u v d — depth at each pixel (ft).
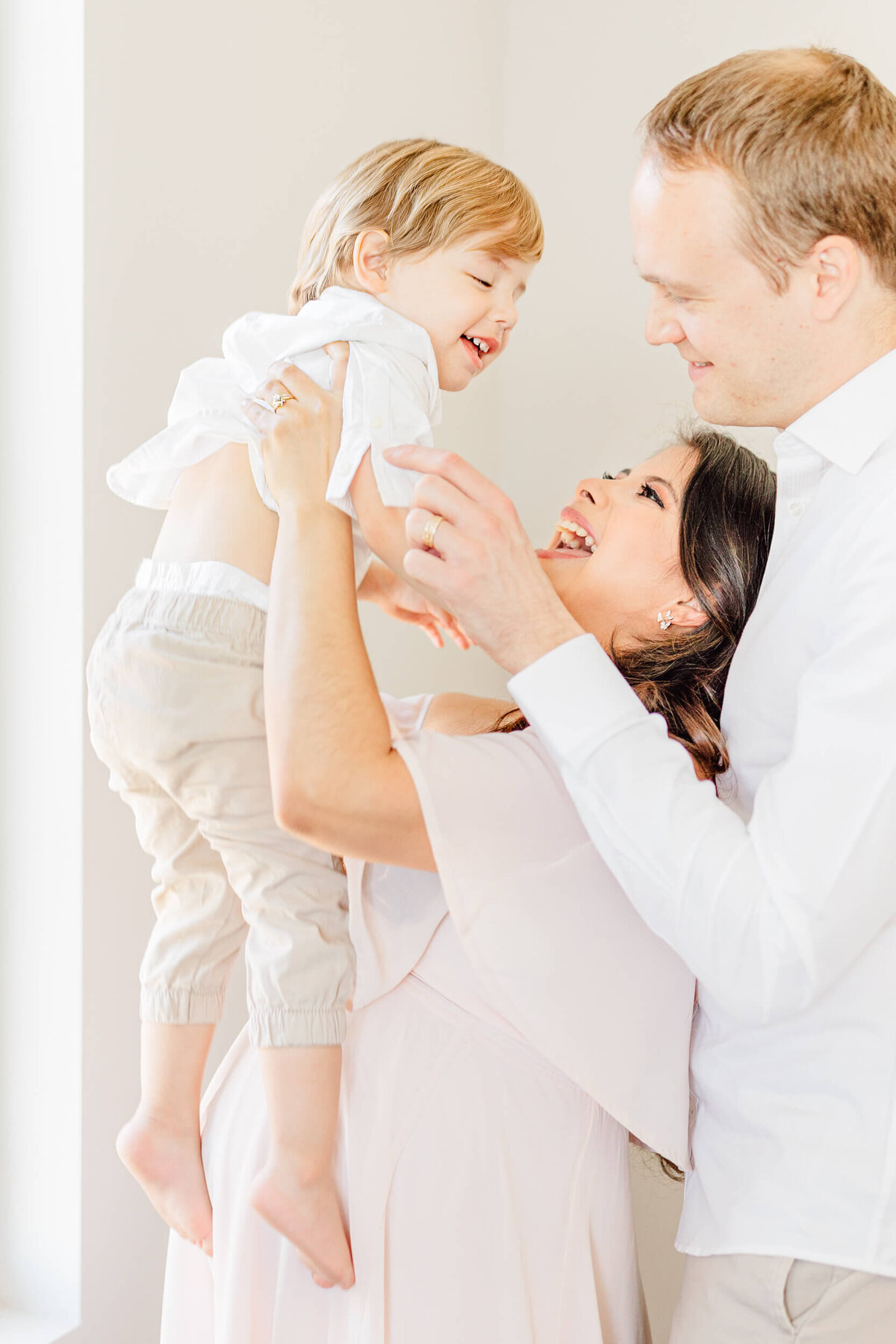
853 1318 3.16
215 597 3.81
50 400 5.23
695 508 4.23
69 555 5.22
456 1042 3.75
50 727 5.30
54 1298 5.34
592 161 7.82
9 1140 5.45
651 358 7.61
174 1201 4.02
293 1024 3.67
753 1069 3.48
